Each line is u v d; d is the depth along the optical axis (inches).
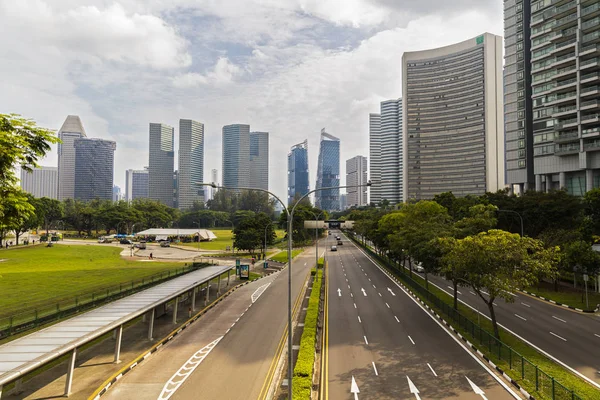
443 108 7278.5
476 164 6850.4
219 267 2229.3
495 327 1182.3
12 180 816.3
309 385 838.5
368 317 1534.2
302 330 1375.5
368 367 1005.2
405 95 7608.3
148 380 944.3
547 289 2017.7
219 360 1081.4
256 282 2485.2
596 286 1931.6
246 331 1371.8
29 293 1833.2
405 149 7559.1
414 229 1931.6
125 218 6028.5
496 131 6796.3
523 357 957.2
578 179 3329.2
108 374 963.3
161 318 1533.0
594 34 3107.8
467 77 7003.0
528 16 3969.0
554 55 3383.4
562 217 2374.5
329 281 2442.2
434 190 7278.5
